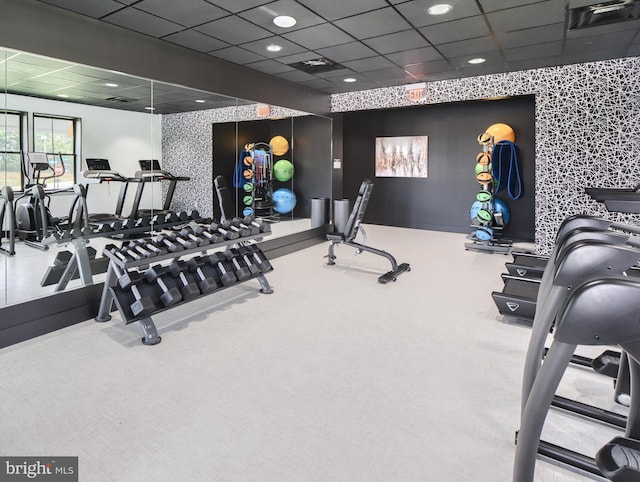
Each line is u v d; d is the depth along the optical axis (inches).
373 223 385.4
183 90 190.5
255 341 127.8
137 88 169.3
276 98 255.6
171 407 91.5
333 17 157.9
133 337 130.8
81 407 91.3
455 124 335.6
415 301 167.8
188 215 198.4
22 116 133.3
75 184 149.0
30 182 135.7
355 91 304.2
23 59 131.9
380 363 113.3
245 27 165.3
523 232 312.7
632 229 92.7
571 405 89.9
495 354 118.9
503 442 79.8
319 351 120.7
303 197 285.9
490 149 276.8
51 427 84.0
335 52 202.8
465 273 213.2
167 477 70.2
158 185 182.1
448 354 118.9
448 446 78.5
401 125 359.9
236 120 224.5
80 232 150.3
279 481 69.3
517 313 139.9
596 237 75.9
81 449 77.4
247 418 87.4
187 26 160.9
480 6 150.6
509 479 69.8
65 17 138.6
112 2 134.8
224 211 220.1
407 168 360.8
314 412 89.7
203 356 117.3
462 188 337.1
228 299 170.1
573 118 235.5
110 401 93.7
